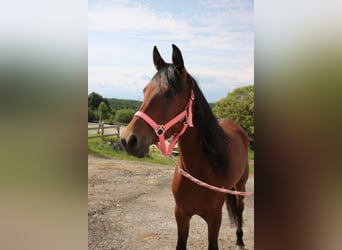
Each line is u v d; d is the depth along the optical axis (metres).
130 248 2.54
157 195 3.70
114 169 4.54
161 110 1.50
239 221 2.60
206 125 1.71
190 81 1.67
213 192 1.73
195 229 2.99
